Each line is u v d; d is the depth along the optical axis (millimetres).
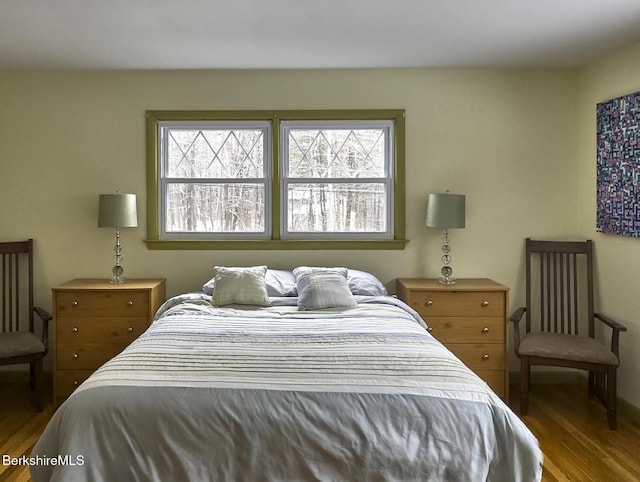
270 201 4137
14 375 4121
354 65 3910
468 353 3688
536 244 3977
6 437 3094
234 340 2592
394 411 2008
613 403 3232
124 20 2936
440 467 1962
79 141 4047
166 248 4105
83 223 4074
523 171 4082
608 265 3709
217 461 1943
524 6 2766
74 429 1938
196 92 4043
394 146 4090
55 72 4020
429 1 2688
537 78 4051
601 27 3082
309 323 2949
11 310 3932
